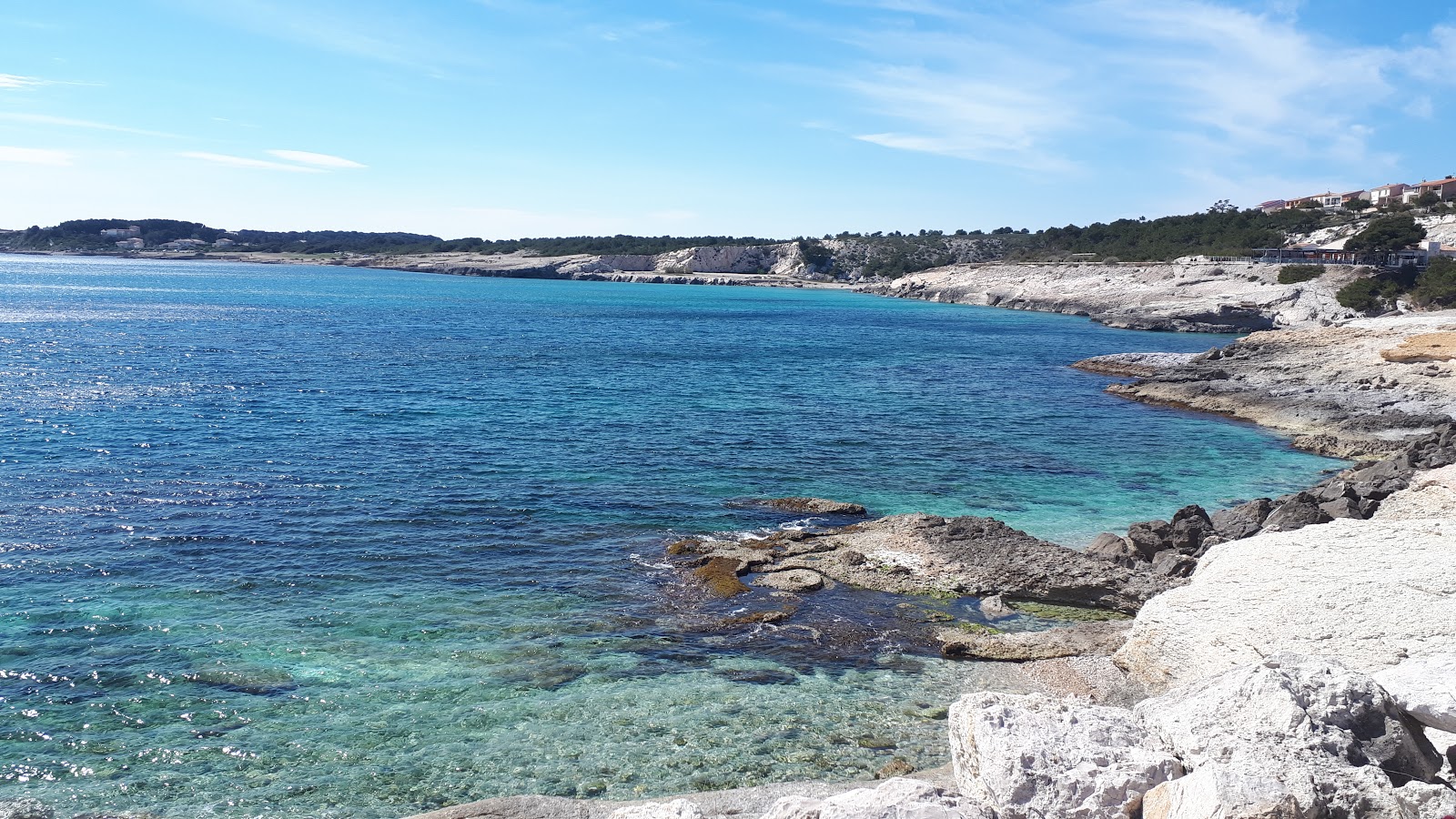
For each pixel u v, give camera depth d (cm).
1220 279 11256
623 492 2700
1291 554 1557
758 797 1114
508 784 1202
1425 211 13262
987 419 4197
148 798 1164
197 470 2817
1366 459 3294
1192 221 16450
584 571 2027
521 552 2147
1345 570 1462
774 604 1848
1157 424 4144
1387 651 1259
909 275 19188
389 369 5397
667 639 1677
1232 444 3719
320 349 6469
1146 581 1939
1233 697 902
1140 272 12656
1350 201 15288
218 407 3953
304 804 1154
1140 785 823
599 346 7306
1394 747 845
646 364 6100
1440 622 1284
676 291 19238
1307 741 820
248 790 1183
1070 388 5328
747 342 8006
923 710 1413
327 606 1797
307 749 1281
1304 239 13312
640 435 3572
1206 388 4822
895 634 1714
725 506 2580
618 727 1348
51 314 8700
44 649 1578
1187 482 3038
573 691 1463
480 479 2808
